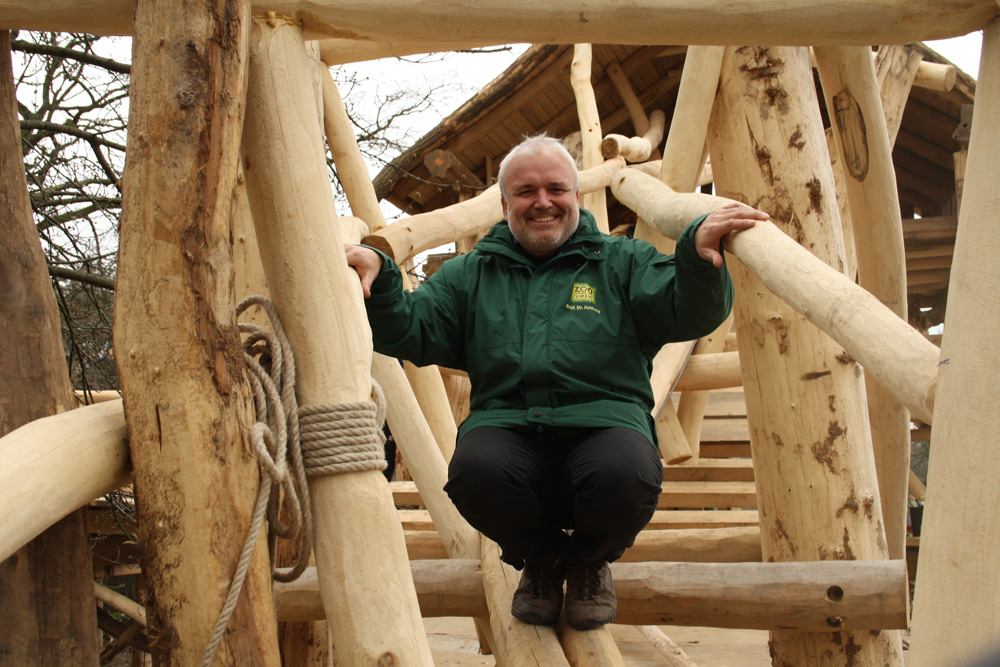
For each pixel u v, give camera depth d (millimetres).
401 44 2750
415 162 9289
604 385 2098
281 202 1753
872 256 3031
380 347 2205
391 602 1549
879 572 2305
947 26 1694
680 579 2430
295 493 1559
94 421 1464
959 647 1106
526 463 2012
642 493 1935
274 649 1491
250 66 1786
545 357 2082
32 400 1695
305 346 1711
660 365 4387
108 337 5164
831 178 2848
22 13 1779
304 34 1879
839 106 2797
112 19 1780
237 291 2592
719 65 2939
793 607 2328
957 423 1206
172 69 1530
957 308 1314
